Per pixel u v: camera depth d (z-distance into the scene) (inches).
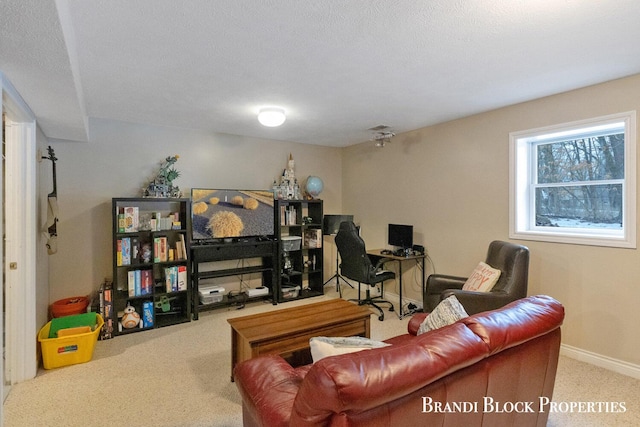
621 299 100.2
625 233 99.3
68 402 85.6
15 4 46.6
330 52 81.5
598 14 65.2
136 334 131.8
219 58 84.4
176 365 105.9
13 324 94.7
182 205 151.7
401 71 93.1
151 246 141.9
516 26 69.7
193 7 62.4
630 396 87.8
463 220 143.2
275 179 189.0
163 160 155.8
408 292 169.8
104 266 143.0
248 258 178.5
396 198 175.6
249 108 127.5
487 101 120.2
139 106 124.4
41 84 76.9
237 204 167.0
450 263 148.6
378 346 56.9
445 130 149.7
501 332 51.1
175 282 144.5
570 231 115.6
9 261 95.0
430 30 71.3
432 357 42.7
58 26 53.1
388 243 171.5
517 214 124.7
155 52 80.8
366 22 68.1
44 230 113.1
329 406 36.1
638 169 96.2
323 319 97.6
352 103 122.0
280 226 178.1
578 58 85.3
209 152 167.6
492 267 116.6
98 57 83.0
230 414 81.2
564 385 93.3
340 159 213.8
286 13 64.7
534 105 118.5
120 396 88.4
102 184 142.6
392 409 39.2
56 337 112.0
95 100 117.3
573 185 115.3
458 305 72.7
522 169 125.4
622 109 98.6
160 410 82.5
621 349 100.3
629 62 87.7
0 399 67.3
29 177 97.2
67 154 135.5
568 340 111.7
